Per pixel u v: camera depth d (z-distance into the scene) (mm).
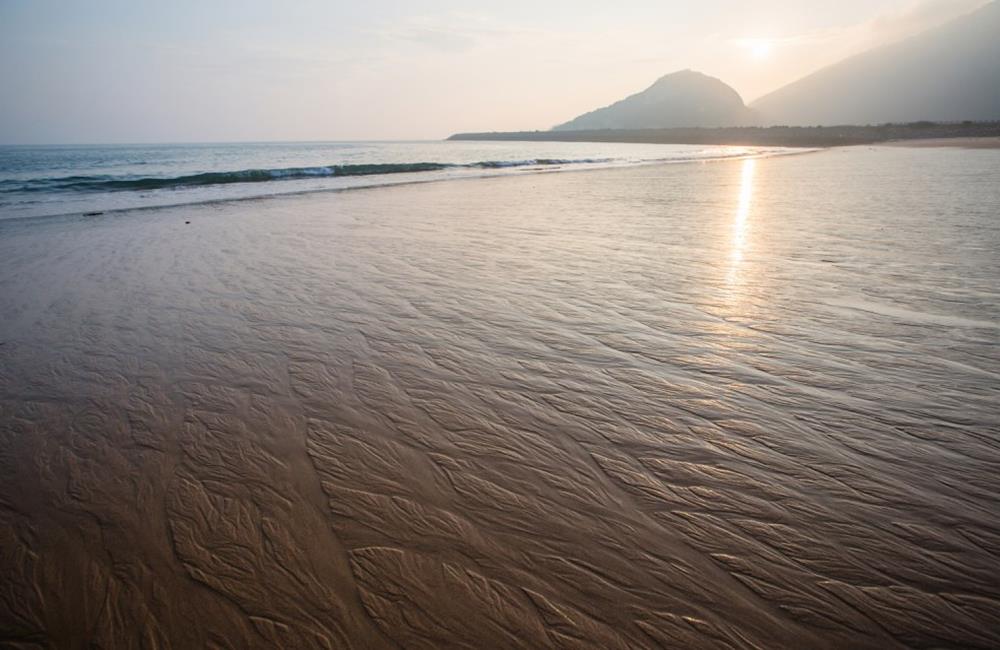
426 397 3256
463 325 4578
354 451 2684
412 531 2107
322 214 11422
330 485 2406
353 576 1884
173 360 3857
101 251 7629
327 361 3824
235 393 3340
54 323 4652
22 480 2475
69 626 1708
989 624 1670
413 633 1655
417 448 2707
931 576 1860
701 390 3314
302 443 2762
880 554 1964
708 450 2656
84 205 12953
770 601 1765
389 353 3969
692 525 2131
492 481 2430
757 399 3180
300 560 1961
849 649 1594
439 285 5875
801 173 22469
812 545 2012
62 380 3535
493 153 60750
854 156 36062
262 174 21609
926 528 2094
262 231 9305
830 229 9086
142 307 5109
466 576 1876
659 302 5184
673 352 3932
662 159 40219
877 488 2340
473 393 3312
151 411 3117
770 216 10758
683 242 8250
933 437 2732
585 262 6953
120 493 2371
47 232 9117
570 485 2398
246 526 2146
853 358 3756
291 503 2285
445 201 13930
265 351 4020
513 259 7156
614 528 2117
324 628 1680
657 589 1815
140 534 2111
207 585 1856
